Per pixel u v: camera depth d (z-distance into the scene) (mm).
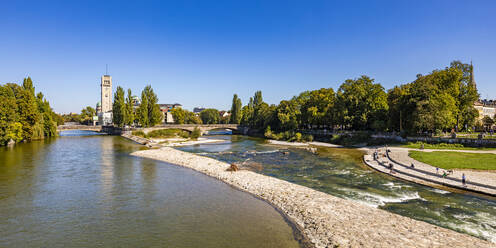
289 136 106250
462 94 71938
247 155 64938
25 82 96625
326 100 101375
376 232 19875
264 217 24062
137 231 21453
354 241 18500
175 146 86750
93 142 92438
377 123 81438
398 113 74438
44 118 104000
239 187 34438
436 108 63594
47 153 62250
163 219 23859
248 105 174250
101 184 35719
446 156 46562
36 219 23844
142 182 37062
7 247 18875
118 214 25047
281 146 85812
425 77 75938
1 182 35844
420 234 19500
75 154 62281
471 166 39094
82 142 91438
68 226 22422
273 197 29391
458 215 24375
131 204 27812
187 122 199875
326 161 54906
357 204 26438
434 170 39062
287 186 33469
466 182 32688
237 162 54438
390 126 78562
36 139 94000
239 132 162125
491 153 47250
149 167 48250
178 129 130500
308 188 32531
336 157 60250
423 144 63094
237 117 180250
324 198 28312
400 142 70750
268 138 119375
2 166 46250
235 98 181375
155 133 118688
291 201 27609
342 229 20500
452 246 17625
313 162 53844
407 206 26922
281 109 117750
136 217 24328
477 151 51219
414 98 68500
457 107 69938
